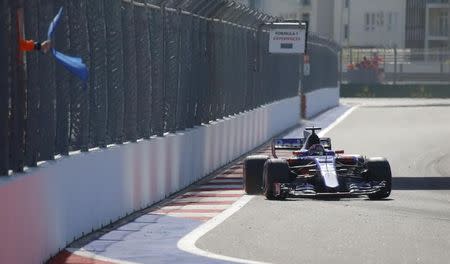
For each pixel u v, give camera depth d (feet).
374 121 360.28
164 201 146.51
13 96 90.12
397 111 433.89
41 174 93.76
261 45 262.67
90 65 116.67
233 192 157.38
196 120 181.37
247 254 98.48
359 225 118.01
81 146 113.19
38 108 98.53
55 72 105.09
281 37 262.06
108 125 124.36
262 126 263.90
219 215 128.57
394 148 239.50
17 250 85.40
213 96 197.67
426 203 140.46
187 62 172.35
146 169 138.62
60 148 106.52
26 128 94.22
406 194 152.46
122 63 129.80
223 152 205.87
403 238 107.96
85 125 113.80
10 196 83.25
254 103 253.24
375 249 100.89
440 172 186.50
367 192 141.90
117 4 128.26
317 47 415.44
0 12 87.15
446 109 449.48
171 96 159.22
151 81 145.89
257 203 141.59
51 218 97.55
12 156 90.07
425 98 596.70
